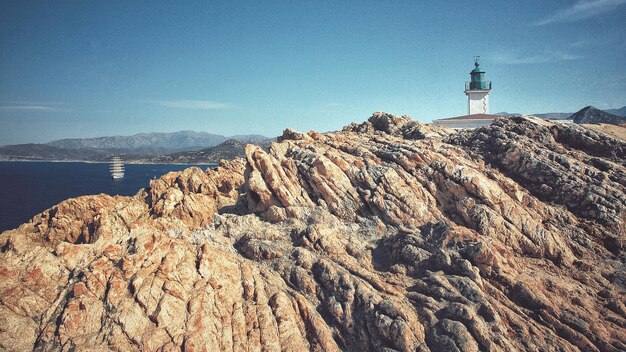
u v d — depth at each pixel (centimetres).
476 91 10912
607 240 4028
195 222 4888
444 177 4672
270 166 4884
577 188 4394
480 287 3466
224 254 3884
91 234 4428
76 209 4941
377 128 6719
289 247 4156
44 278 3341
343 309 3472
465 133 5684
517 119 5397
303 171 4975
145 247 3572
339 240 4188
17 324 3011
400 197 4581
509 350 3011
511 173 4850
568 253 3891
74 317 3039
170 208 4928
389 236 4188
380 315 3316
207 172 6481
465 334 3080
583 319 3162
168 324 3103
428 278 3581
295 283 3772
